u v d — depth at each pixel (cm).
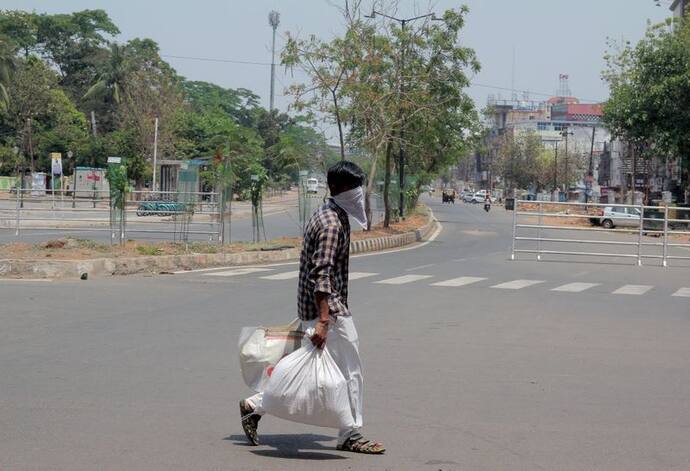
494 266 2572
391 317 1445
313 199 4297
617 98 5981
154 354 1062
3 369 963
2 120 7850
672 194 7406
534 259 2930
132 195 3862
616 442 718
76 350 1080
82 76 10475
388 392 888
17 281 1842
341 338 655
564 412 820
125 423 740
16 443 672
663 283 2234
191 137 8575
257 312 1441
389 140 3812
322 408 647
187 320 1342
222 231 2706
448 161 5750
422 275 2212
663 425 780
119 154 7681
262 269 2264
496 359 1089
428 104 3834
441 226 5388
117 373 949
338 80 3559
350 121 3725
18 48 9388
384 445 694
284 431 737
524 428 755
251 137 9244
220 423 750
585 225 6244
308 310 654
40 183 6788
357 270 2320
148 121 7575
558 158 12738
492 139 18288
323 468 627
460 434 732
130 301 1555
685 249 3884
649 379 991
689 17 6259
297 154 3981
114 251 2286
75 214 4462
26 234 3347
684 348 1215
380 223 4547
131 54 9125
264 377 671
